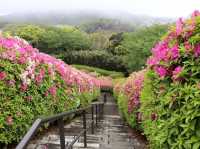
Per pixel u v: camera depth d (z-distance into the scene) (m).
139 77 7.94
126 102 9.62
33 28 45.00
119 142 6.74
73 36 45.22
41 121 2.37
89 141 6.53
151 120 3.44
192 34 2.83
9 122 4.02
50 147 4.92
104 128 9.23
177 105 2.73
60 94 6.88
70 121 8.85
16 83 4.41
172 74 2.93
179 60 2.83
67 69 8.09
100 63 42.28
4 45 4.49
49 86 5.89
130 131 8.52
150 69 3.47
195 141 2.38
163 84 3.06
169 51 2.96
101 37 55.22
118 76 37.59
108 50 47.03
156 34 33.66
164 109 2.93
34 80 5.09
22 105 4.50
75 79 9.03
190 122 2.43
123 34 46.91
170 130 2.65
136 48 33.78
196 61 2.64
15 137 4.32
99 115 10.69
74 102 8.37
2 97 4.02
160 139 2.75
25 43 5.60
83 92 10.30
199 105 2.39
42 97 5.55
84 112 5.75
